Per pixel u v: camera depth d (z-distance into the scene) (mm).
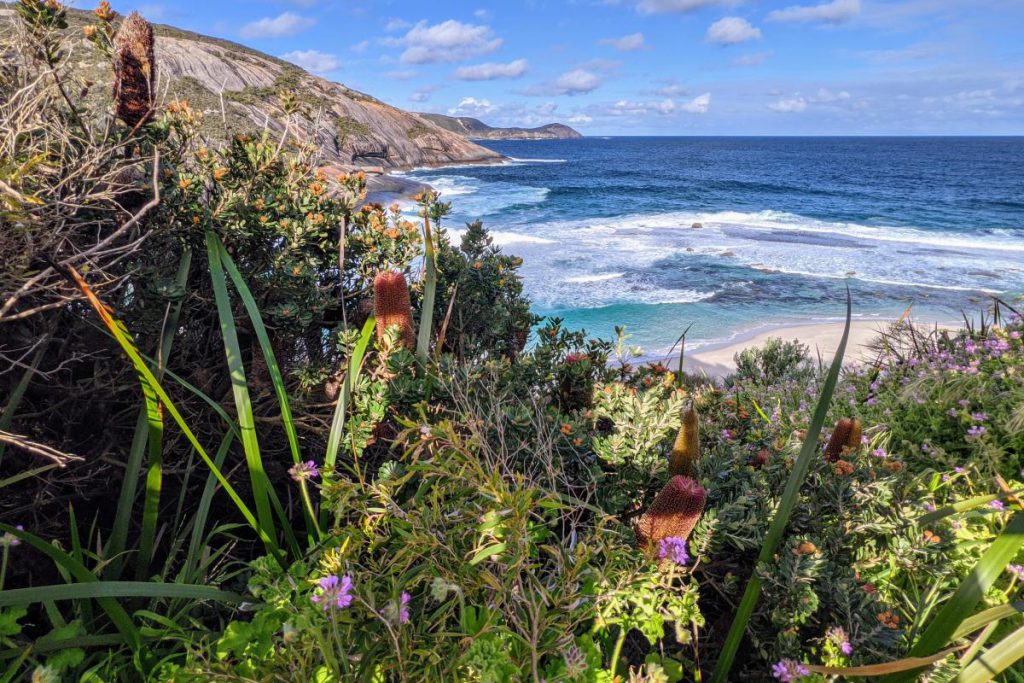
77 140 2342
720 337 19031
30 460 2307
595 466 2285
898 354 6113
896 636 1702
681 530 1791
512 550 1651
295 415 2695
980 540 2633
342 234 2811
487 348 3664
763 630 1917
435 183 74438
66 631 1641
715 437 2764
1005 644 1515
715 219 50219
